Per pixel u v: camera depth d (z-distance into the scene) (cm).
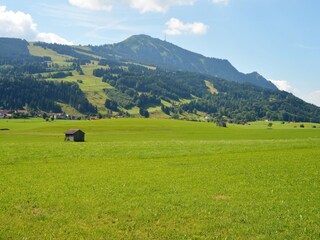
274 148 6184
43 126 17975
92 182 3341
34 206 2484
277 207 2447
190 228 2045
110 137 12450
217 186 3138
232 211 2350
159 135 13338
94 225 2095
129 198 2717
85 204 2530
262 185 3178
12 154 5297
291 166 4197
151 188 3067
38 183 3288
